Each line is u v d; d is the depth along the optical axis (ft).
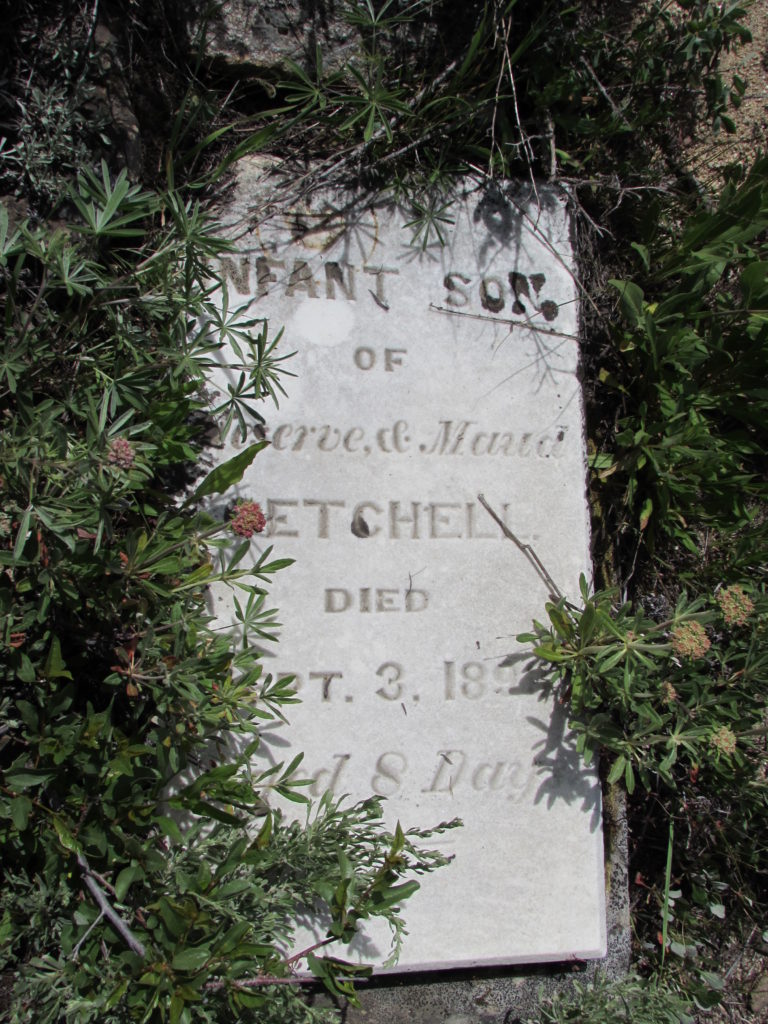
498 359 8.36
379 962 7.74
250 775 7.30
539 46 8.64
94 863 6.44
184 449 7.02
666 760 7.90
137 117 7.80
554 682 8.25
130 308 7.13
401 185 8.19
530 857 8.13
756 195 8.59
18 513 6.04
